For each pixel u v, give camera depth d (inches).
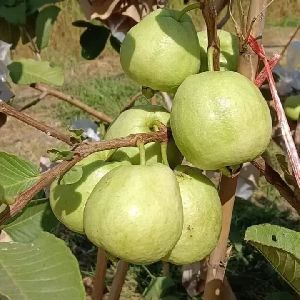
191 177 10.5
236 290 34.5
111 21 19.5
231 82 9.8
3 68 17.4
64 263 7.7
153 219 9.1
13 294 7.3
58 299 7.4
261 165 12.2
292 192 12.2
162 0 18.5
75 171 9.7
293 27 77.1
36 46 20.0
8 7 19.8
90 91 75.8
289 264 10.5
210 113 9.6
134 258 9.2
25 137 63.6
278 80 20.4
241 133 9.5
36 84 19.8
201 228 10.3
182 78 11.2
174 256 10.4
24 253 8.0
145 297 30.7
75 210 10.5
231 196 12.1
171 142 11.0
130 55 11.3
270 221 40.3
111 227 9.1
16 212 8.4
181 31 11.1
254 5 11.0
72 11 94.7
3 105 9.1
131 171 9.4
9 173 9.3
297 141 15.8
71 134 10.8
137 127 11.3
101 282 18.8
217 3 16.9
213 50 10.8
